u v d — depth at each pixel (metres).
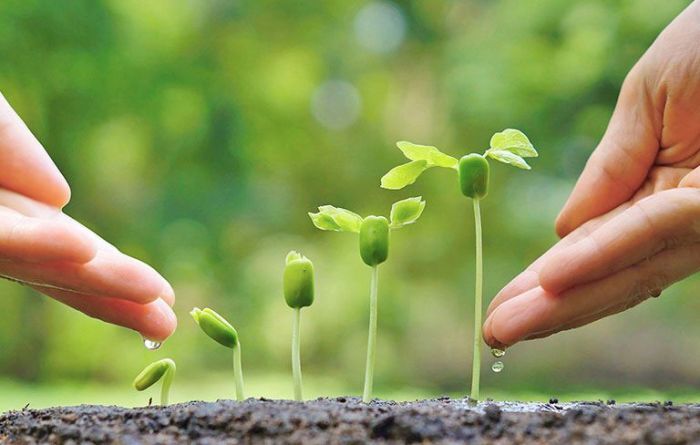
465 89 2.08
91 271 0.58
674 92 0.63
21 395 1.43
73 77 2.23
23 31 2.09
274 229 2.58
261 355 2.33
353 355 2.28
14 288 2.21
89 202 2.44
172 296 0.61
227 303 2.39
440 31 2.69
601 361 2.03
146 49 2.39
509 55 2.01
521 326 0.59
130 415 0.55
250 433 0.53
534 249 2.16
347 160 2.73
